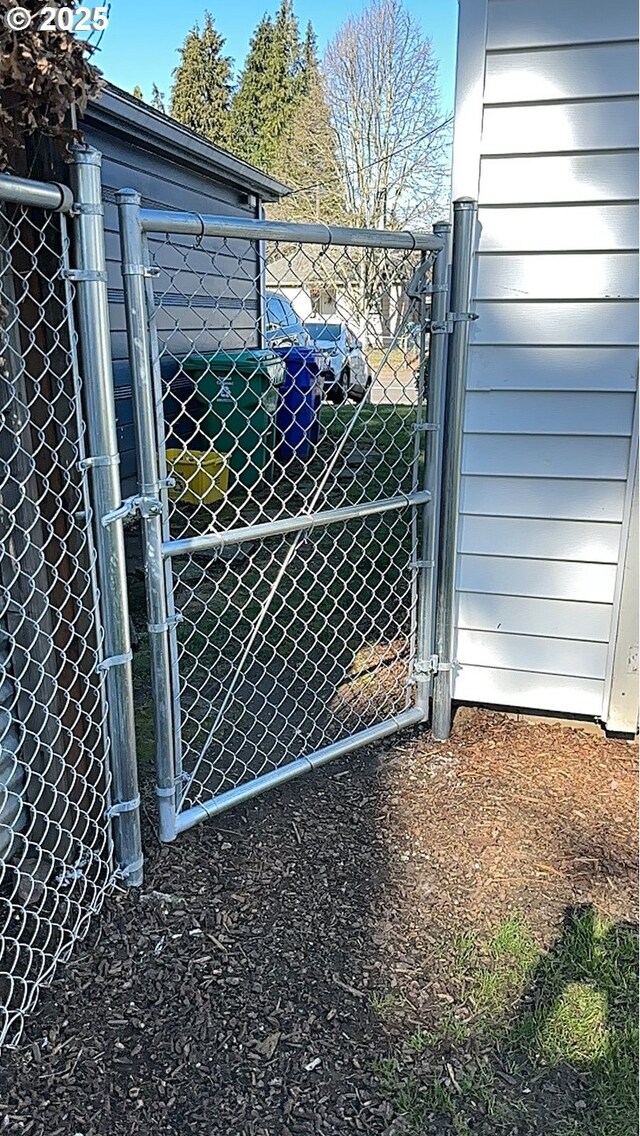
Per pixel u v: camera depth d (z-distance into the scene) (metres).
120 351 5.30
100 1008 1.72
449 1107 1.54
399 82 18.75
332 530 5.64
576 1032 1.70
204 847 2.26
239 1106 1.53
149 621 2.05
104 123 5.32
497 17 2.39
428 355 2.56
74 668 1.96
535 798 2.54
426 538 2.71
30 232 1.67
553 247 2.55
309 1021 1.72
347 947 1.92
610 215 2.49
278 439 5.49
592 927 2.00
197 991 1.78
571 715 2.99
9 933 1.90
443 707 2.86
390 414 3.28
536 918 2.03
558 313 2.60
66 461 1.82
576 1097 1.56
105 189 5.44
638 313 2.55
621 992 1.80
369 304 2.59
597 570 2.80
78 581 1.91
